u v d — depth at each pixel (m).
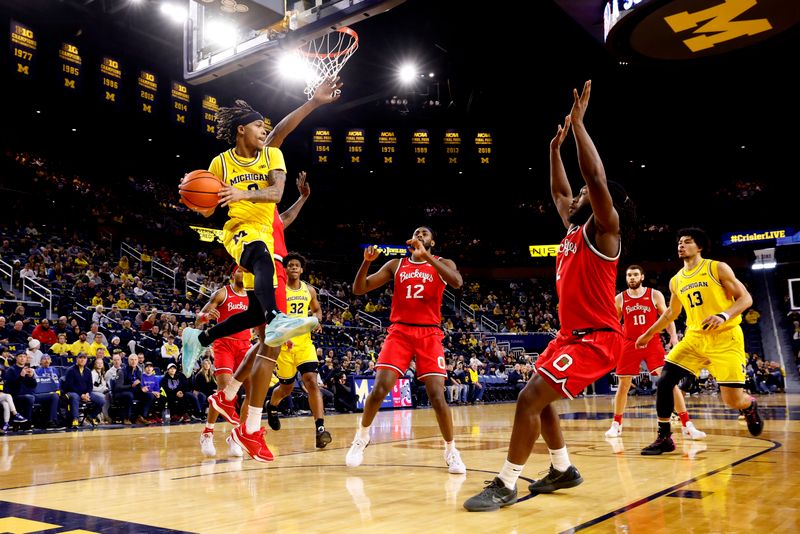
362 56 23.38
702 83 24.86
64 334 10.68
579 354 2.98
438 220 30.70
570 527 2.51
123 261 17.50
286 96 25.00
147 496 3.31
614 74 24.27
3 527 2.58
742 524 2.49
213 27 9.62
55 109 20.83
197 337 3.49
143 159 25.98
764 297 27.38
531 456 4.82
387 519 2.72
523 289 28.48
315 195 29.44
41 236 17.66
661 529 2.44
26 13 18.84
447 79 25.14
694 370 5.05
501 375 18.25
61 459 5.10
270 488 3.54
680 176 31.44
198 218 24.86
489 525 2.58
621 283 29.03
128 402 9.85
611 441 5.91
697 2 9.44
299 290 6.19
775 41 10.82
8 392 8.72
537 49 22.55
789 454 4.62
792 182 29.48
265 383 3.53
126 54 21.52
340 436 7.07
